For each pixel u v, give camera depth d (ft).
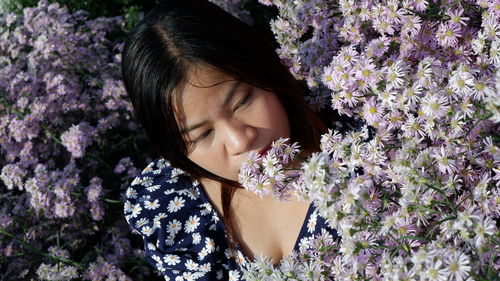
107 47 11.12
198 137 4.35
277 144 4.18
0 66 11.27
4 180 9.57
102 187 9.38
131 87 4.51
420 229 4.00
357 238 3.75
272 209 5.29
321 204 3.60
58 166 10.11
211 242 5.52
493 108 3.42
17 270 9.26
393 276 3.39
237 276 5.51
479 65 4.43
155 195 5.77
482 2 4.67
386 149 4.43
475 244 3.38
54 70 10.37
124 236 9.37
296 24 6.43
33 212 9.53
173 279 5.74
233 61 4.10
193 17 4.24
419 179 3.90
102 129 9.83
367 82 4.53
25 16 11.16
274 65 4.43
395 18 4.91
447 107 4.06
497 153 3.95
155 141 4.79
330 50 5.85
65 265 8.99
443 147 4.11
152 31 4.30
